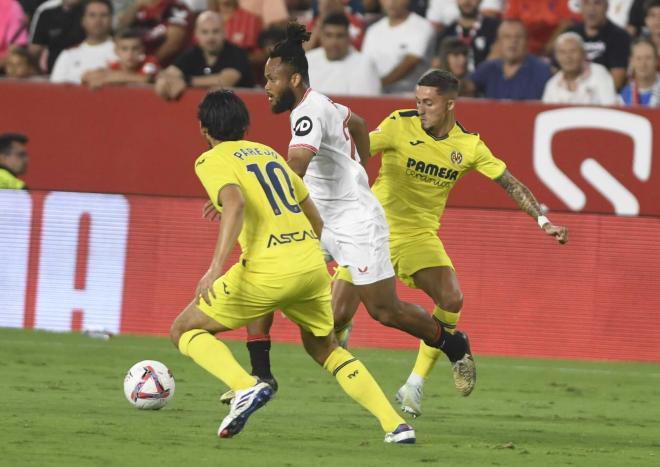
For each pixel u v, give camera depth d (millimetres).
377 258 25859
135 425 24094
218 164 20922
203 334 21344
